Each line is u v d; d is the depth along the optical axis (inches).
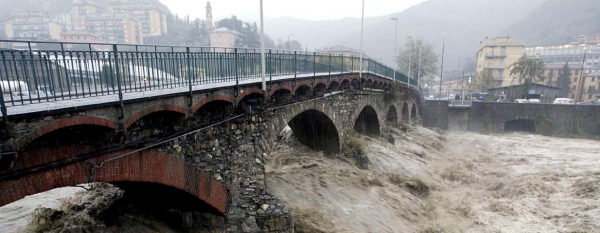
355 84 1083.3
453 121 2566.4
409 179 1034.7
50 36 2034.9
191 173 452.4
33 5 2960.1
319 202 753.0
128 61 360.2
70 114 277.3
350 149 1047.6
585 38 4985.2
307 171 902.4
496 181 1153.4
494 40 3786.9
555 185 1119.0
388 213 780.6
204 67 477.4
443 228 769.6
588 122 2274.9
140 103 335.9
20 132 249.6
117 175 346.3
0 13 2669.8
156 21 3080.7
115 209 505.7
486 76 3639.3
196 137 457.1
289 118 692.7
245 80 561.3
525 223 838.5
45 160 286.8
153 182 393.7
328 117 901.8
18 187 270.5
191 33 3034.0
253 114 571.5
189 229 528.1
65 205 534.3
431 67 3075.8
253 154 583.8
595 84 3479.3
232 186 539.2
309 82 731.4
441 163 1373.0
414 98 2191.2
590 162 1466.5
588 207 901.8
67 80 307.6
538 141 2075.5
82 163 312.5
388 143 1395.2
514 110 2425.0
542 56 4830.2
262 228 548.4
